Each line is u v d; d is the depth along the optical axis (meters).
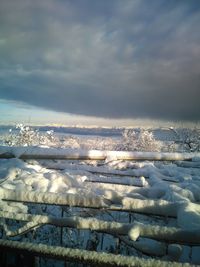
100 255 2.34
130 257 2.29
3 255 2.61
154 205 3.18
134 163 6.09
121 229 2.71
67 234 3.49
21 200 3.39
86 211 3.74
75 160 6.39
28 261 2.56
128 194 3.81
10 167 5.23
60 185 4.18
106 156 6.30
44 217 2.95
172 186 4.04
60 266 3.02
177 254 2.61
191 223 2.83
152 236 2.60
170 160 6.50
